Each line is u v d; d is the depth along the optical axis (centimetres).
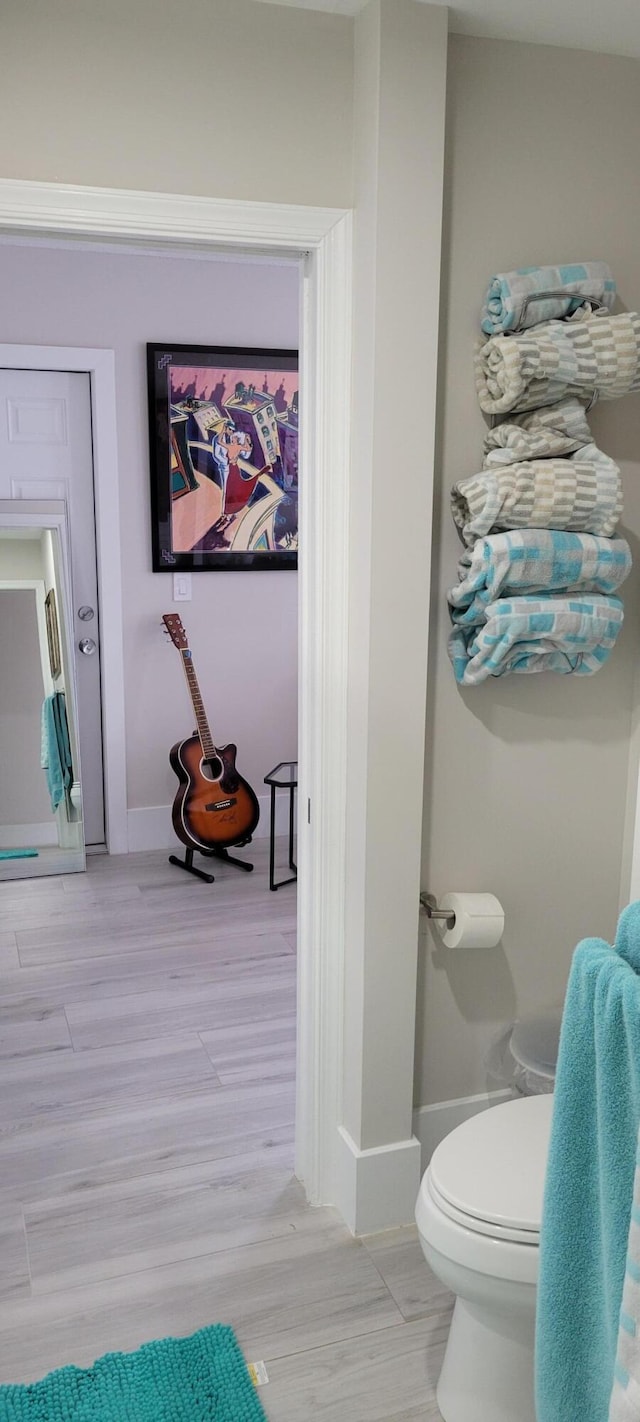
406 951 212
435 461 204
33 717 413
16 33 170
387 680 199
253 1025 305
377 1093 216
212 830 423
